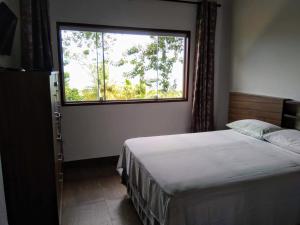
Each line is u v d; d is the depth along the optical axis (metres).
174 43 3.89
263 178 1.87
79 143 3.53
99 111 3.55
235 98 3.92
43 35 2.60
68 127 3.44
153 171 1.98
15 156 1.75
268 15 3.30
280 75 3.20
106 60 3.53
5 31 1.84
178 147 2.54
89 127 3.55
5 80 1.66
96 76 3.53
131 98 3.78
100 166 3.61
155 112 3.88
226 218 1.73
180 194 1.64
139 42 3.66
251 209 1.81
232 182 1.79
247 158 2.25
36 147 1.78
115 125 3.68
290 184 1.94
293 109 3.01
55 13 3.14
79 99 3.50
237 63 3.93
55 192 1.88
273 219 1.90
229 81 4.15
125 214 2.41
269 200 1.87
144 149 2.48
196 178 1.83
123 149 2.81
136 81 3.76
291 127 3.04
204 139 2.85
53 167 1.84
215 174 1.90
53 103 1.98
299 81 2.96
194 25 3.89
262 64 3.46
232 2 3.95
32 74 1.70
